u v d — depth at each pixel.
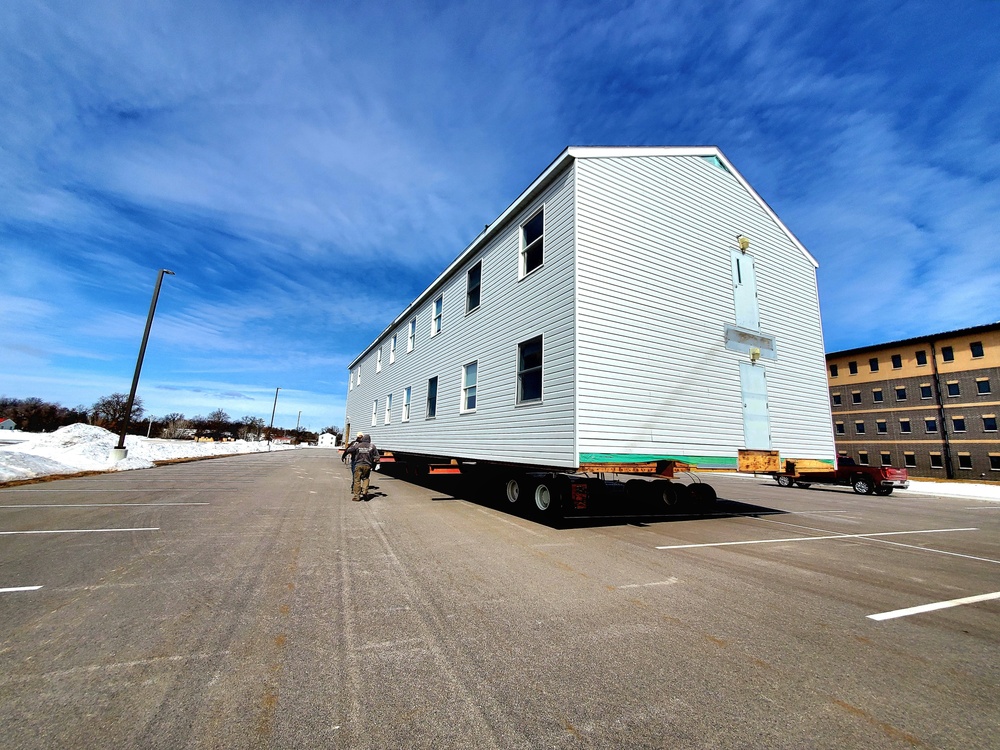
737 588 4.38
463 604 3.76
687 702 2.40
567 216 8.31
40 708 2.19
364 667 2.68
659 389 8.52
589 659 2.86
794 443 10.58
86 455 15.70
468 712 2.26
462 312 12.34
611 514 9.09
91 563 4.64
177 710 2.21
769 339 10.66
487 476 11.41
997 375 30.66
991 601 4.19
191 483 12.41
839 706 2.40
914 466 34.22
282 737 2.03
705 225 10.02
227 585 4.08
